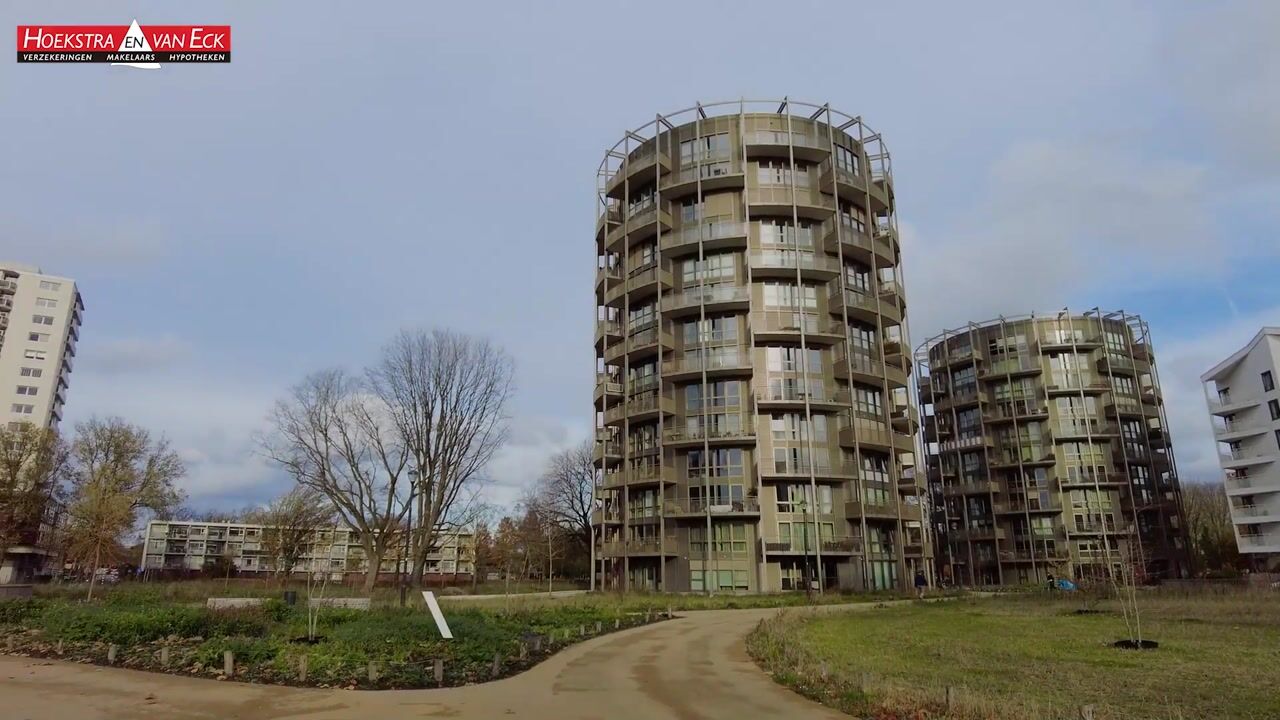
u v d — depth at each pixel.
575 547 87.00
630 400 58.81
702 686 15.55
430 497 50.44
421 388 51.38
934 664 17.77
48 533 71.56
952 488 84.44
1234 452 76.12
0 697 13.88
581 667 18.19
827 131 60.59
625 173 61.75
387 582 67.25
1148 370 84.56
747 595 46.97
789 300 56.25
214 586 48.44
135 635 20.00
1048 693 14.11
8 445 62.16
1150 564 72.75
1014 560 77.31
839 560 52.34
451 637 20.11
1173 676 15.88
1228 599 35.41
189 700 13.63
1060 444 79.69
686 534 52.56
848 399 54.72
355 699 13.83
